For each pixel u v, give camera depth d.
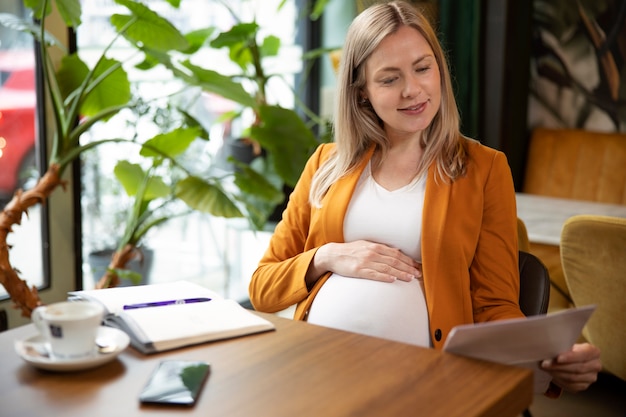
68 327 1.26
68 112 2.91
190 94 4.21
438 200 1.84
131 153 3.79
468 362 1.32
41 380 1.24
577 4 4.94
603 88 4.93
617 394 3.04
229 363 1.31
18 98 3.10
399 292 1.79
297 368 1.29
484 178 1.86
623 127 4.91
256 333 1.46
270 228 4.43
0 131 3.14
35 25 2.78
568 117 5.07
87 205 3.72
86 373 1.27
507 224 1.83
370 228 1.89
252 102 2.98
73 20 2.70
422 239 1.81
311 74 5.08
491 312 1.76
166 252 4.13
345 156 1.98
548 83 5.11
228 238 4.46
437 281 1.79
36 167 3.13
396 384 1.23
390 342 1.41
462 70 4.56
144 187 3.10
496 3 4.45
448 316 1.78
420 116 1.82
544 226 3.36
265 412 1.13
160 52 2.85
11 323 2.99
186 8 4.12
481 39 4.51
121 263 3.08
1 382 1.23
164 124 3.74
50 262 3.18
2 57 3.07
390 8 1.89
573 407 2.92
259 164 4.02
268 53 4.18
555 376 1.54
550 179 4.97
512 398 1.22
